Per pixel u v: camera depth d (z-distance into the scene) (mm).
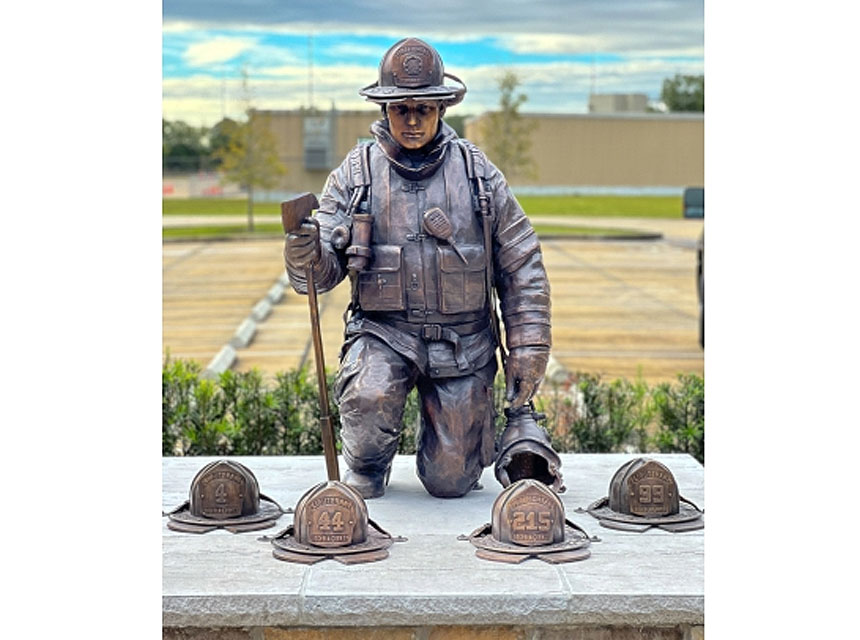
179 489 5402
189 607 4004
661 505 4855
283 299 17828
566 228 30688
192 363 7641
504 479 5086
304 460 6023
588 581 4141
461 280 4980
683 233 29750
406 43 4902
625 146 39438
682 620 4035
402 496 5254
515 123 36750
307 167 37375
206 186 40094
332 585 4090
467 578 4168
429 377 5090
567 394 7934
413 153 5043
